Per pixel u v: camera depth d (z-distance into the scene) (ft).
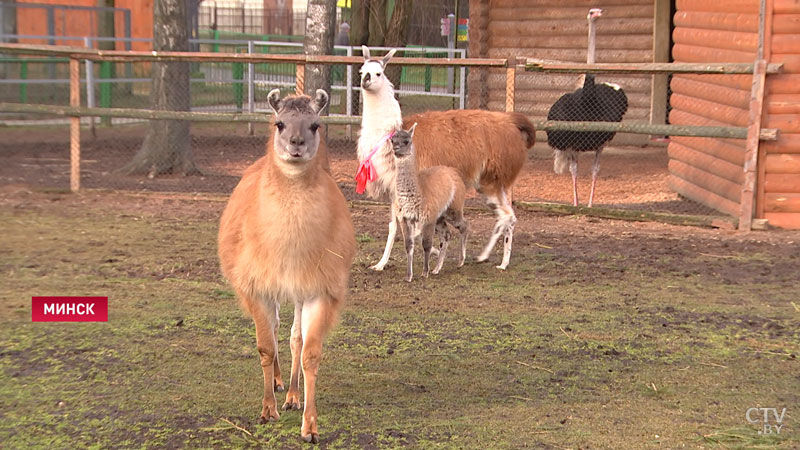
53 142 85.46
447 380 28.89
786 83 53.01
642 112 88.48
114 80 91.04
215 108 106.11
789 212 54.65
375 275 42.86
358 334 33.58
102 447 23.00
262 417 24.99
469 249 48.96
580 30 85.92
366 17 111.55
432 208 41.29
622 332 34.30
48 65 102.37
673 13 84.74
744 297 39.63
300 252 22.95
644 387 28.48
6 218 53.36
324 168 25.66
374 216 57.52
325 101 24.85
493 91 89.66
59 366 29.07
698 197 62.28
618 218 57.57
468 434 24.39
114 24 113.29
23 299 36.73
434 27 158.20
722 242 50.93
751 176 53.67
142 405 26.00
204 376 28.66
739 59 56.03
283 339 33.09
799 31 52.44
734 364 30.78
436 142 44.29
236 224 24.57
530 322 35.53
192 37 125.39
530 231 53.98
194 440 23.59
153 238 49.16
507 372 29.71
